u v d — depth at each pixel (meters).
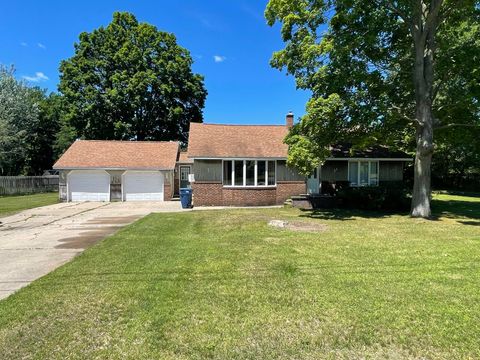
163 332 4.00
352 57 14.02
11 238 10.24
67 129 43.47
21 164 43.94
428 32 13.99
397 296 5.04
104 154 25.55
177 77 37.09
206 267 6.54
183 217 14.27
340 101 13.20
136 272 6.25
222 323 4.22
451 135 15.98
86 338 3.87
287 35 15.16
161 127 38.41
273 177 19.81
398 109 14.54
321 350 3.63
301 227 11.56
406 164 30.17
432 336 3.87
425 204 14.09
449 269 6.41
